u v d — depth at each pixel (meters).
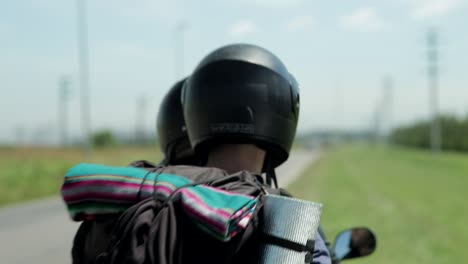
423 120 100.00
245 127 1.37
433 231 9.85
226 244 1.10
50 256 8.11
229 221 1.07
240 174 1.27
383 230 9.94
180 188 1.17
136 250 1.11
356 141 185.50
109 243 1.17
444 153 72.19
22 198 18.36
